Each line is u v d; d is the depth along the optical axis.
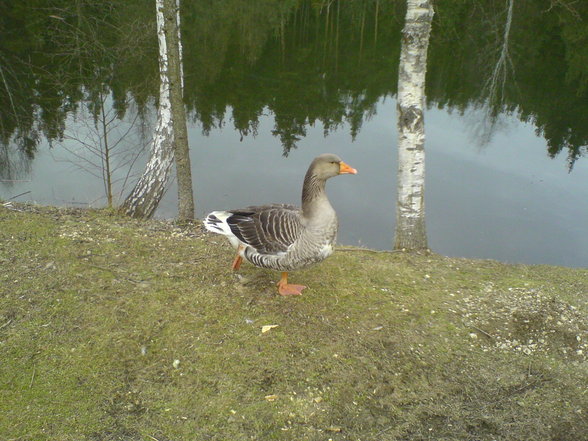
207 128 7.29
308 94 9.49
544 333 2.33
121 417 1.78
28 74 6.70
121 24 5.41
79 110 5.57
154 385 1.91
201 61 10.59
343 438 1.78
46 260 2.54
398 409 1.90
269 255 2.28
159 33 3.50
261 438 1.75
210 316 2.25
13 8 6.99
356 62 12.09
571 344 2.28
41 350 2.01
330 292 2.50
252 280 2.54
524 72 9.96
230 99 8.91
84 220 3.15
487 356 2.18
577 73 9.49
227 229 2.37
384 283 2.64
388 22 15.23
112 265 2.56
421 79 2.90
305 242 2.22
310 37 14.57
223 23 13.73
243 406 1.85
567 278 2.88
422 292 2.59
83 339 2.07
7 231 2.79
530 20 10.46
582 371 2.14
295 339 2.16
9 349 2.00
